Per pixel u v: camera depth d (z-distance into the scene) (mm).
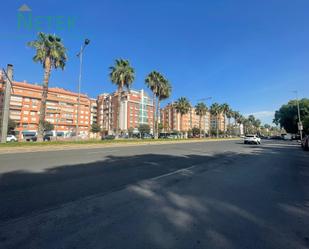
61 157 13406
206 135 130375
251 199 5508
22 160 11883
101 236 3447
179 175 8359
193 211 4609
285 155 17406
